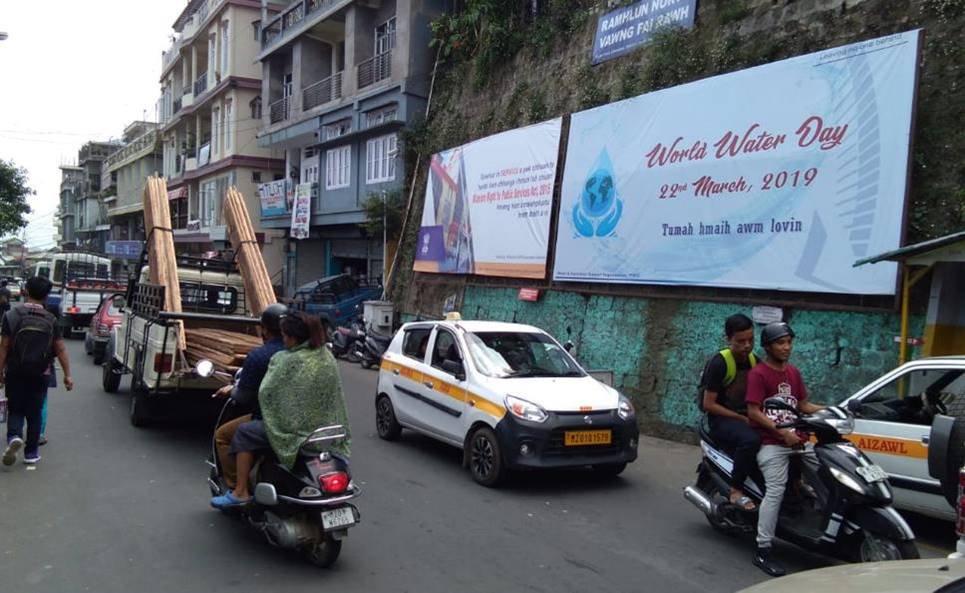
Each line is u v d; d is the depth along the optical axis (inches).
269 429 194.1
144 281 421.4
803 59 361.4
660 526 243.1
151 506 247.6
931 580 103.0
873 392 247.3
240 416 228.4
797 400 205.3
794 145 360.8
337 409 200.1
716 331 401.1
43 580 183.8
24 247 2677.2
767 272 368.8
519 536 229.5
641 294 450.9
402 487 284.4
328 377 197.3
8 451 279.1
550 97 592.1
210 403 370.3
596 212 486.9
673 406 414.6
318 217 1035.3
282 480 197.9
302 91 1096.8
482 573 197.0
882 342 324.8
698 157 411.5
